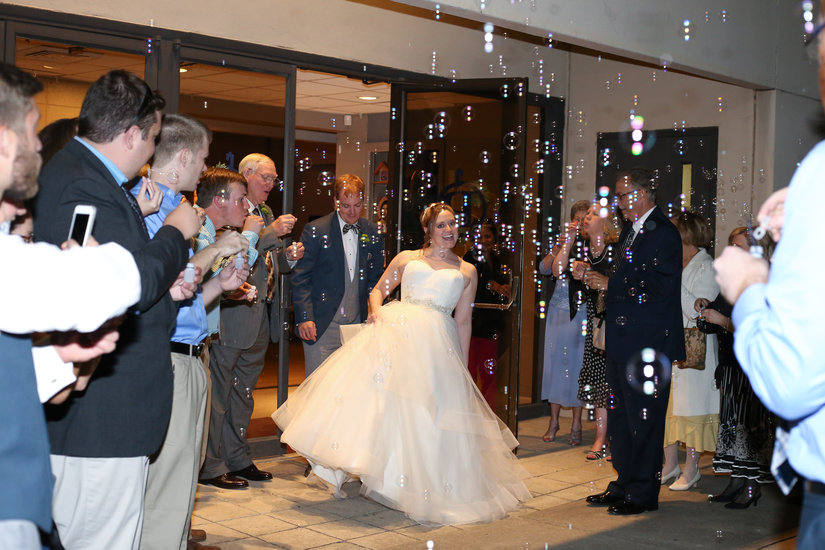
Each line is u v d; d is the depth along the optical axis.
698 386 4.17
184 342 2.57
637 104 6.55
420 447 3.66
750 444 4.01
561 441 5.68
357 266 4.66
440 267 4.08
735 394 4.02
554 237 6.76
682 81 6.38
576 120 6.81
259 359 4.27
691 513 3.89
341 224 4.64
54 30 3.99
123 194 1.98
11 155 1.21
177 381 2.54
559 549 3.30
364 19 5.29
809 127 6.45
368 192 10.68
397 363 3.73
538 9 4.23
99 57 4.36
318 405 3.79
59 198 1.88
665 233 3.79
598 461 5.04
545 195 6.70
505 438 4.11
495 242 5.58
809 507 1.18
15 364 1.21
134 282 1.30
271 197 9.59
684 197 6.42
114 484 1.97
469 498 3.71
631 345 3.81
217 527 3.50
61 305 1.19
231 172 3.63
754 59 5.80
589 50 6.70
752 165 6.14
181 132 2.47
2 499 1.16
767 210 1.25
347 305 4.63
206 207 3.56
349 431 3.64
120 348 1.97
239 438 4.33
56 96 4.52
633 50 4.84
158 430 2.05
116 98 1.96
